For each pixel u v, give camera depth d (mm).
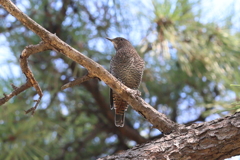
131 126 12188
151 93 12141
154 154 5719
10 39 10125
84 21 10555
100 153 12797
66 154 12094
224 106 8664
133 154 5789
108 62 10727
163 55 9523
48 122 9930
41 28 5820
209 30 9320
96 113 12102
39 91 6188
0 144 8602
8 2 5598
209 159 5648
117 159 5754
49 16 10398
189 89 12445
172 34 8969
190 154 5637
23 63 5910
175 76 11359
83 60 6098
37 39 10555
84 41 10203
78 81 6285
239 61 9406
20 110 9375
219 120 5680
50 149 11617
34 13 10438
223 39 9281
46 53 10648
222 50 9312
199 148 5602
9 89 8766
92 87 10938
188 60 10141
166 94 12438
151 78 10859
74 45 10266
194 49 9328
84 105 12094
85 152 12773
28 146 8961
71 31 10336
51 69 10547
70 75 11219
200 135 5656
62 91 11281
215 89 12039
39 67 10820
